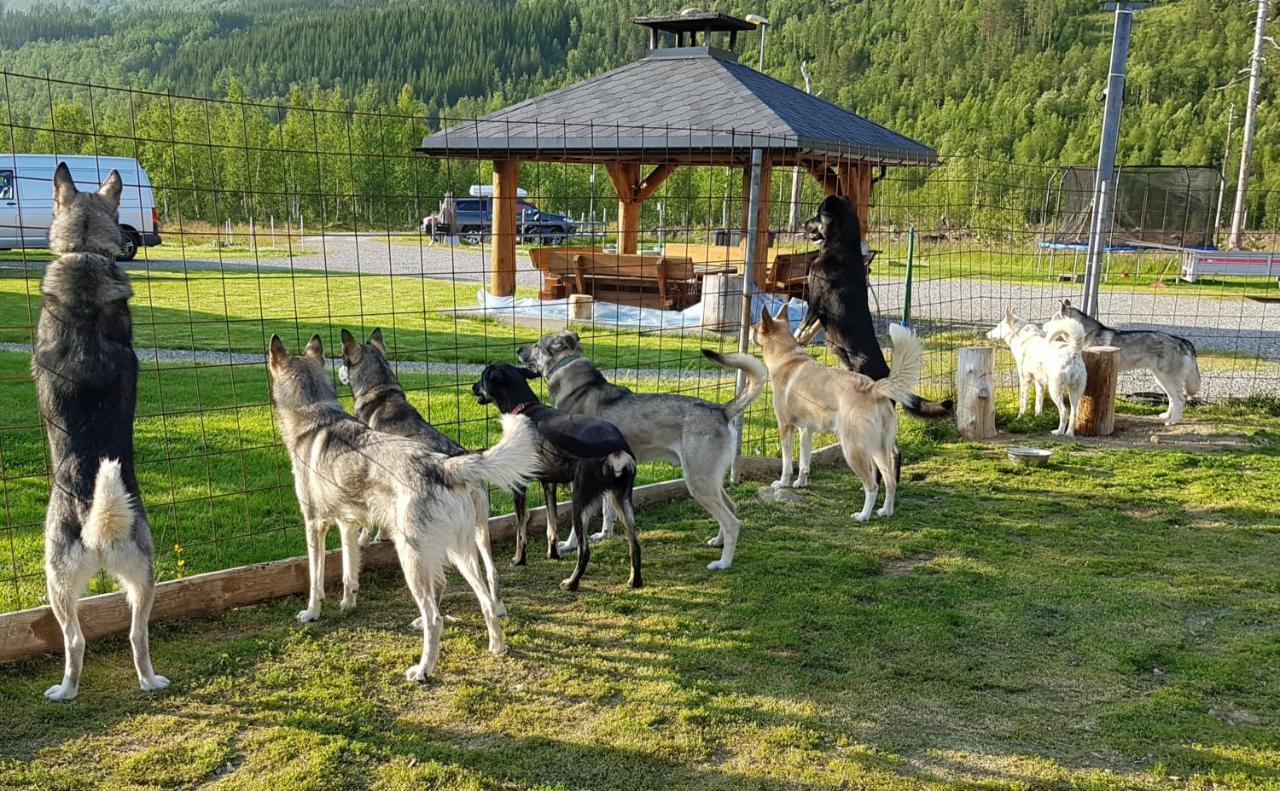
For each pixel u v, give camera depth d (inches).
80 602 173.5
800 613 197.3
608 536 247.1
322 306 661.3
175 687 161.0
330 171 1397.6
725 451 225.8
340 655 176.1
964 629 190.9
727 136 529.0
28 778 133.1
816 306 383.6
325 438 180.4
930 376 437.4
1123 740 149.2
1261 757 144.4
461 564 173.5
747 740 147.9
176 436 309.7
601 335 553.0
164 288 743.1
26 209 850.1
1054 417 391.9
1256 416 399.5
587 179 1818.4
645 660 176.1
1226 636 189.8
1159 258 1214.9
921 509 274.4
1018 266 1171.3
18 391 365.4
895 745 147.1
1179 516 268.5
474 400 372.5
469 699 160.4
